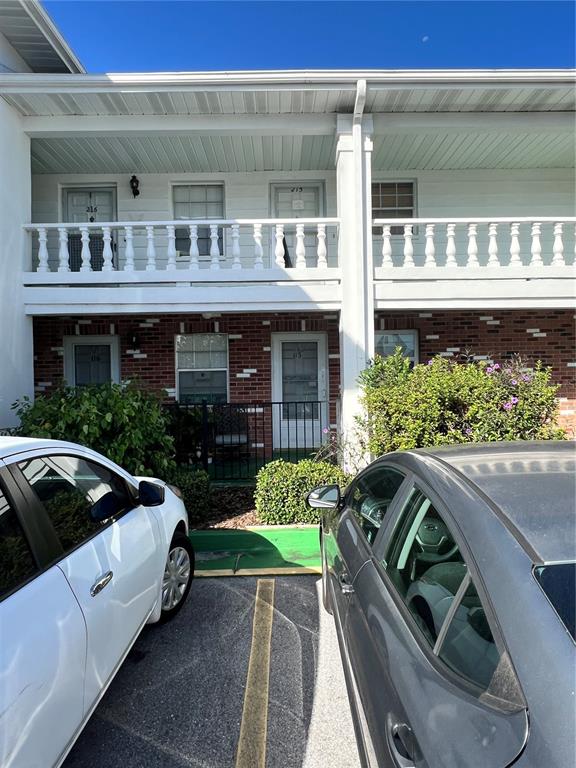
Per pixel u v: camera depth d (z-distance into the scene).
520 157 8.04
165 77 5.62
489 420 4.81
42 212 8.31
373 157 7.97
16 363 6.16
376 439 5.09
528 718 1.02
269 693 2.61
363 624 1.87
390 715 1.39
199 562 4.41
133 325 8.30
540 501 1.54
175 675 2.76
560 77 5.68
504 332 8.40
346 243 6.32
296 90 5.79
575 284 6.50
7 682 1.50
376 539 2.23
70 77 5.61
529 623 1.16
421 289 6.43
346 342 6.28
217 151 7.57
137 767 2.14
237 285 6.62
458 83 5.78
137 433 4.93
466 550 1.43
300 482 4.99
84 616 1.97
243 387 8.35
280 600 3.67
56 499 2.17
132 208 8.35
